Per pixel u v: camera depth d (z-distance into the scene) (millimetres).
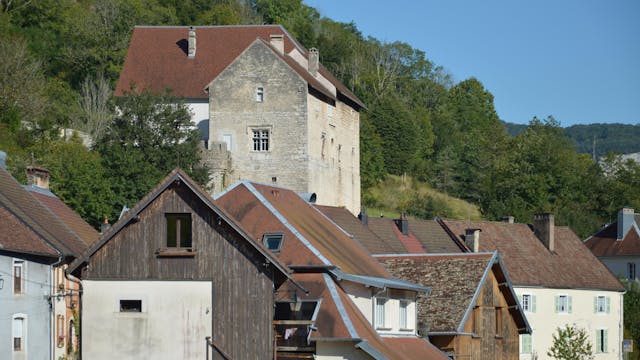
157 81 105188
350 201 110000
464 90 182500
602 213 142875
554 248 93562
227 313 43531
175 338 43781
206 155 92812
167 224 44438
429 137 154250
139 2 135000
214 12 150750
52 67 128125
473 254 57500
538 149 142250
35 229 57812
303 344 44094
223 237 43875
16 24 130375
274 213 46438
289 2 169500
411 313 53156
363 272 48312
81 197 81500
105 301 44281
